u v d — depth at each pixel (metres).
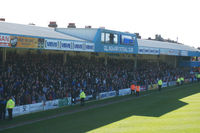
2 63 32.22
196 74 69.50
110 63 49.97
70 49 33.84
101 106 30.98
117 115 25.91
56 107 29.27
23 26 37.78
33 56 37.06
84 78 37.06
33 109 26.66
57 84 32.06
